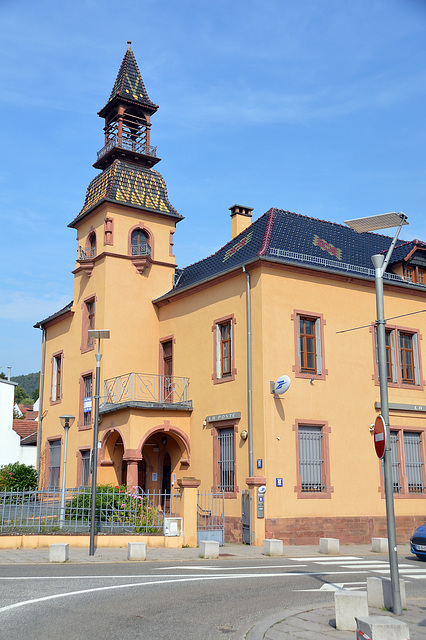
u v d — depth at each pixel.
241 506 19.17
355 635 7.65
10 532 16.16
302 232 22.86
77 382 26.47
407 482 21.64
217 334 21.69
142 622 8.02
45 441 29.20
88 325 26.47
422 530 15.38
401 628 6.63
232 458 20.20
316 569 13.41
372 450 20.95
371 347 21.72
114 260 25.14
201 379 22.12
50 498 19.81
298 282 20.42
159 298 24.95
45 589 10.05
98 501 17.88
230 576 11.98
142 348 24.97
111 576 11.58
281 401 19.23
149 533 16.88
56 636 7.21
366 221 10.18
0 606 8.70
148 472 23.88
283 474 18.83
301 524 18.83
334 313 21.03
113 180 26.00
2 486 27.89
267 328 19.42
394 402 21.84
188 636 7.43
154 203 26.52
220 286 21.80
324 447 19.88
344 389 20.70
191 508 17.20
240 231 27.45
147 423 21.47
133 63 28.22
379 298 9.51
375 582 9.20
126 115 27.38
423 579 12.20
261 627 7.95
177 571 12.53
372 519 20.31
